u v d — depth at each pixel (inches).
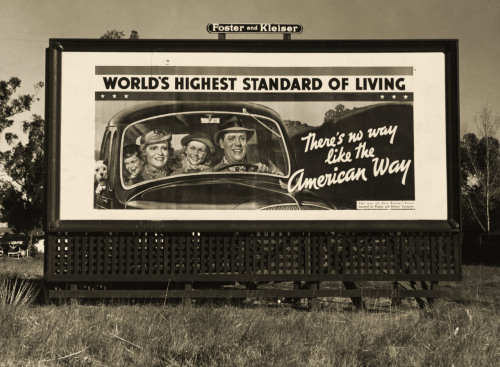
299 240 489.7
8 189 2340.1
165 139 493.4
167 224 487.5
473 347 325.4
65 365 307.0
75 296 480.4
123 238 487.5
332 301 527.8
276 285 573.9
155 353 322.3
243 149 493.7
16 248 2396.7
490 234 1823.3
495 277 850.1
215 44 496.4
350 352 322.3
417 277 488.4
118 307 450.3
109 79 494.3
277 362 305.6
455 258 490.3
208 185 491.5
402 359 314.0
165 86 494.9
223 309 426.6
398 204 493.0
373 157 495.8
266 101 495.8
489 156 2043.6
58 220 486.3
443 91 498.3
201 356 314.3
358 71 498.3
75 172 490.0
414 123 497.4
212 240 488.4
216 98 495.5
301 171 493.0
